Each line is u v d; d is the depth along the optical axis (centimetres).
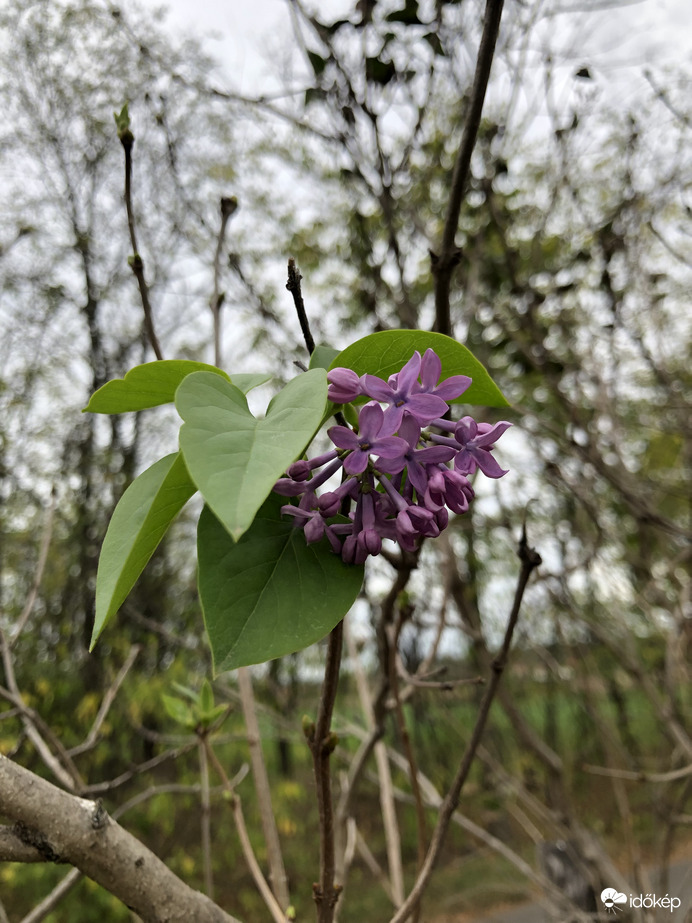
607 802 809
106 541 110
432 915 754
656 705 410
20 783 108
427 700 851
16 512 963
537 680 775
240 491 80
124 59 832
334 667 115
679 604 432
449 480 114
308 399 93
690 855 742
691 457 552
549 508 699
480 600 833
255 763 213
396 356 124
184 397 89
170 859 814
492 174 393
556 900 349
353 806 261
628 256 468
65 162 1066
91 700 734
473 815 816
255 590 103
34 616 895
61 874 728
